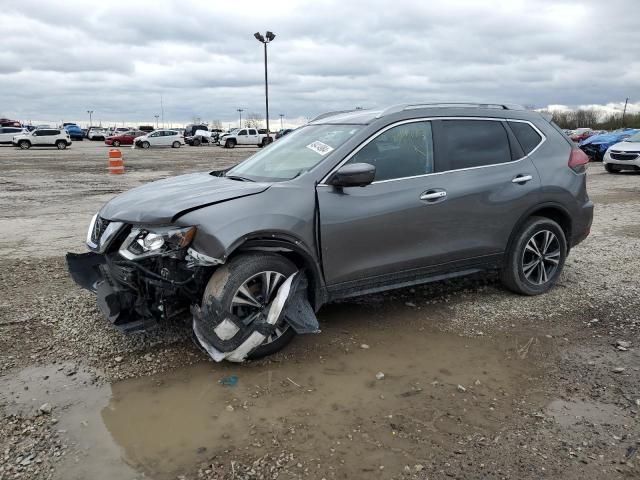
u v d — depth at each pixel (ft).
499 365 12.53
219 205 12.01
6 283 18.31
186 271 11.99
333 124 15.44
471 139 15.52
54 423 10.18
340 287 13.50
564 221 17.35
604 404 10.84
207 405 10.82
